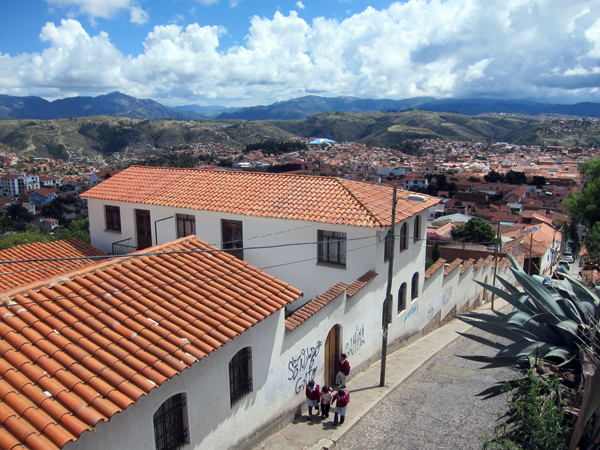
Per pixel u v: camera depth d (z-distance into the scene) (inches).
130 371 283.1
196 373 327.0
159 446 308.3
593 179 1653.5
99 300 347.9
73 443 240.2
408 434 439.8
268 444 410.0
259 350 400.5
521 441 267.9
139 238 772.6
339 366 537.3
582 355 276.2
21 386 251.3
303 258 638.5
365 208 617.0
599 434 247.6
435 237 1865.2
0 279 593.6
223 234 693.3
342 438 431.5
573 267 1712.6
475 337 315.3
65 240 749.9
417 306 810.2
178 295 385.7
